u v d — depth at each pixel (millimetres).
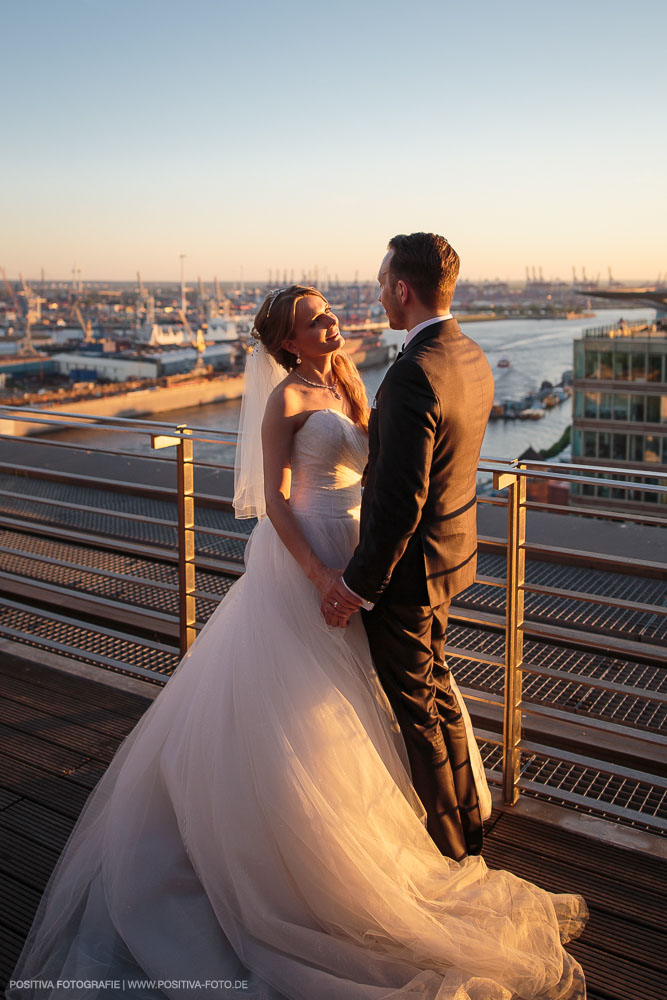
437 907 1604
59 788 2230
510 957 1508
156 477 5648
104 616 3539
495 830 2037
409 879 1602
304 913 1594
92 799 1988
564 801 2172
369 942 1559
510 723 2082
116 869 1699
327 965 1521
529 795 2201
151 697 2738
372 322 109812
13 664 2994
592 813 2111
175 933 1600
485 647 3217
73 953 1593
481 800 1997
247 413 1871
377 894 1536
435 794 1716
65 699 2727
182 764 1714
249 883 1573
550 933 1610
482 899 1644
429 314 1564
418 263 1533
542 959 1539
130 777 1814
